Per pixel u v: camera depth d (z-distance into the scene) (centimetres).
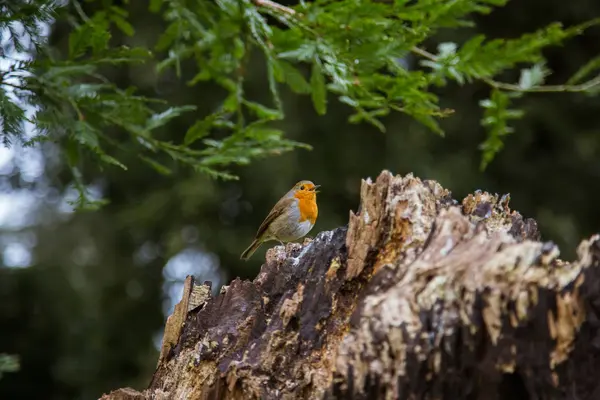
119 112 948
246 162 998
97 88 924
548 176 2312
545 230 2219
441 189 779
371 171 2164
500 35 2295
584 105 2322
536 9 2281
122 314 2344
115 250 2348
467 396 624
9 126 855
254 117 2114
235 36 1040
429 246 691
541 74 940
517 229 780
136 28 2116
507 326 611
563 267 629
